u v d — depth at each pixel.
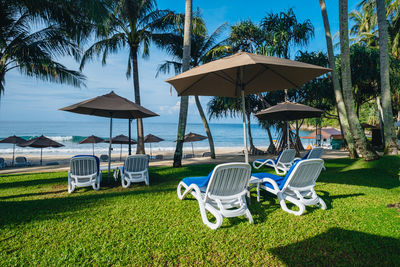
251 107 16.95
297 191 3.81
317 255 2.49
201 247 2.67
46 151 30.48
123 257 2.49
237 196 3.50
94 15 7.68
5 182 6.91
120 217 3.67
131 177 6.01
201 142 48.38
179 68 15.73
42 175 8.19
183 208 4.09
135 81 14.57
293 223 3.31
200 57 15.68
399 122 13.56
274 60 3.24
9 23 9.20
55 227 3.30
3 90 10.16
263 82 4.94
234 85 5.07
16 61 10.08
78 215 3.78
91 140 17.73
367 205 4.02
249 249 2.62
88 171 5.66
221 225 3.31
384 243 2.67
